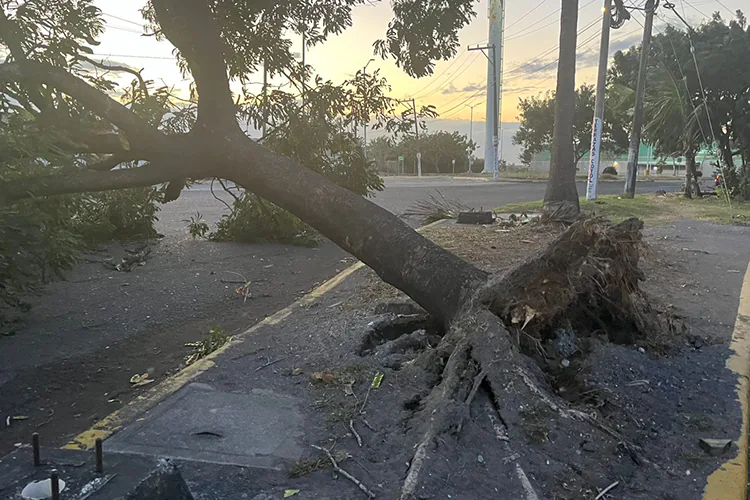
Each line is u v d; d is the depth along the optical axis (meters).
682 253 9.66
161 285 9.06
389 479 3.15
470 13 8.37
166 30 6.53
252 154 5.91
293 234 12.45
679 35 22.59
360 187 9.42
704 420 3.86
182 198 22.78
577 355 4.70
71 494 2.02
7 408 4.91
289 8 8.18
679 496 3.04
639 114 21.30
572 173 14.14
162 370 5.78
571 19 13.58
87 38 5.93
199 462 3.34
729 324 5.80
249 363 4.93
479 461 3.26
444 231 11.89
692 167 22.78
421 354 4.74
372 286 7.55
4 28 5.29
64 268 6.72
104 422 3.88
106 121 6.63
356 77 8.42
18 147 5.10
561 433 3.50
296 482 3.14
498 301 4.59
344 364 4.77
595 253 4.68
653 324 5.25
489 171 54.66
